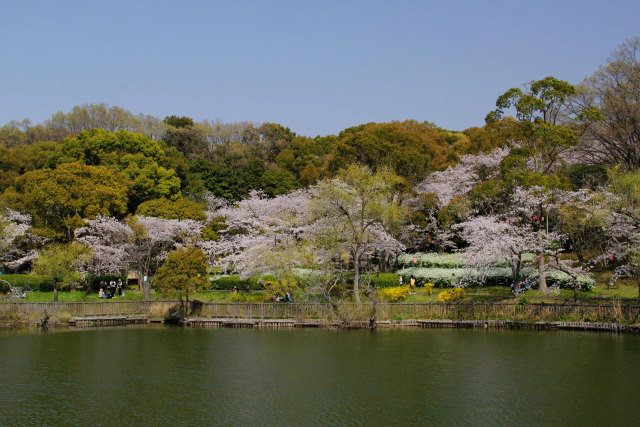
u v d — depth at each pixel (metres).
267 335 43.69
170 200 73.62
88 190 59.12
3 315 48.41
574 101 60.47
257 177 88.44
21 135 106.31
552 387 28.59
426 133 79.06
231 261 58.97
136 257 58.25
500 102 51.78
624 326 40.81
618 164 53.44
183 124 124.50
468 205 55.62
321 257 49.53
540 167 51.69
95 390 29.14
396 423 24.03
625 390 27.83
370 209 49.34
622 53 58.41
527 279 50.56
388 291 50.78
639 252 41.66
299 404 26.64
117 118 108.19
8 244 58.22
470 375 31.19
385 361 34.59
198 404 26.78
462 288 50.53
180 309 50.62
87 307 50.09
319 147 105.81
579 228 52.41
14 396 28.16
